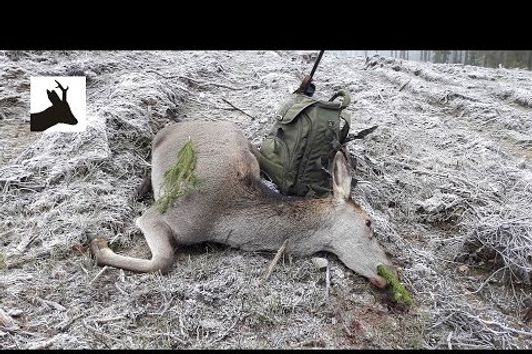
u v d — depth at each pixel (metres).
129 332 2.91
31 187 3.97
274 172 4.08
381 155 5.17
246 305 3.13
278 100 6.14
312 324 3.09
